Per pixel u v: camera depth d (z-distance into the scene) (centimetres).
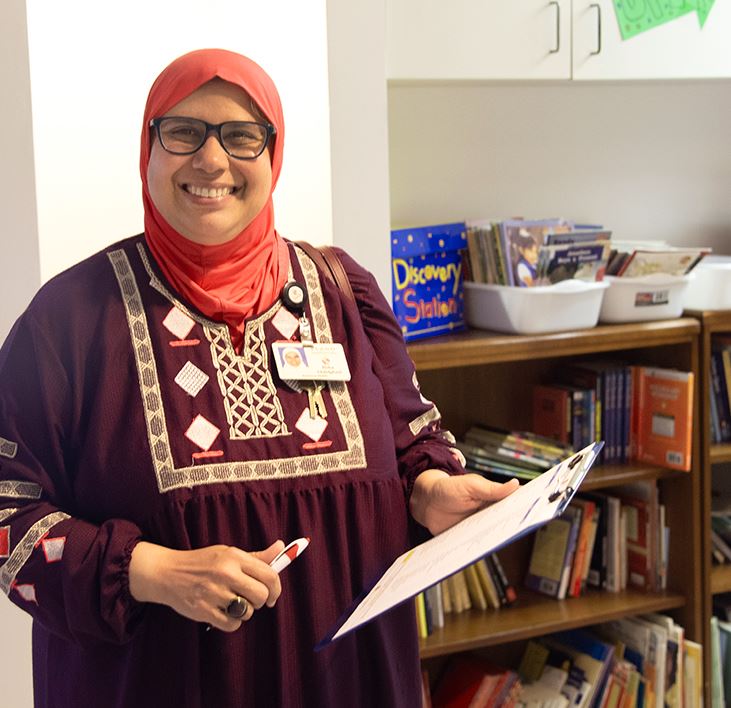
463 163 305
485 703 277
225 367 139
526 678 297
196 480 133
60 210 193
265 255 147
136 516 133
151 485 132
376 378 153
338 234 224
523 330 270
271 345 143
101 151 195
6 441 133
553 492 127
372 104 223
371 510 143
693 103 333
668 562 297
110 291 139
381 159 226
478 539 127
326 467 140
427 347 253
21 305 198
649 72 283
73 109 192
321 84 211
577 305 273
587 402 291
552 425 295
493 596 283
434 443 159
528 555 304
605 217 327
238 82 136
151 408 134
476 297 279
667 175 334
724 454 292
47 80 189
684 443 283
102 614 126
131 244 145
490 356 261
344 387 146
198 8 200
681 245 339
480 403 301
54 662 142
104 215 197
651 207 333
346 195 223
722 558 310
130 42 195
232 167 137
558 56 272
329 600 140
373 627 147
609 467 290
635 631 293
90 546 127
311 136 212
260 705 139
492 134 308
